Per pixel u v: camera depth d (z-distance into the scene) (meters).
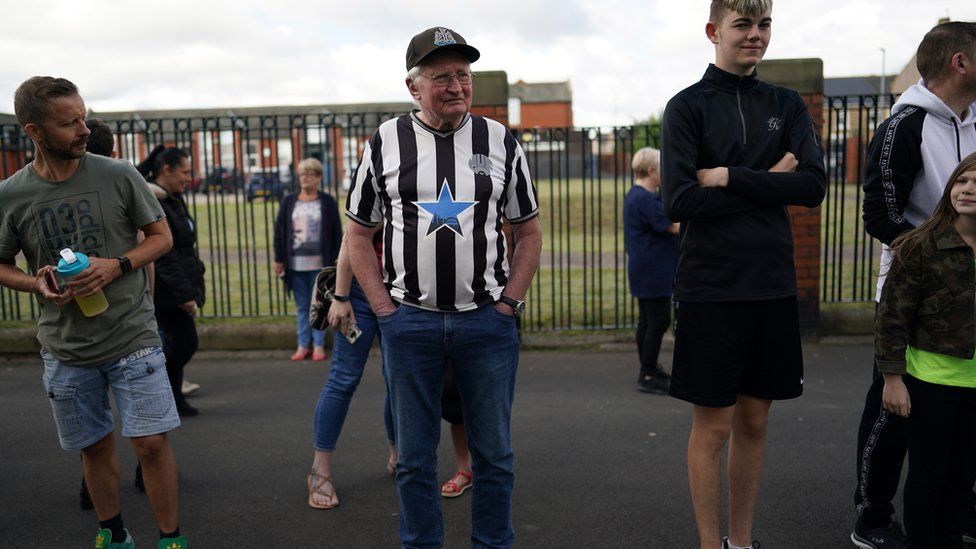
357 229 2.73
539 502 3.77
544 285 10.38
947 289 2.63
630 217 5.59
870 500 3.11
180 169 4.73
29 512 3.76
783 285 2.75
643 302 5.72
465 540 3.39
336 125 7.66
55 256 2.86
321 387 6.06
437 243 2.56
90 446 2.99
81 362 2.86
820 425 4.86
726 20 2.73
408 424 2.71
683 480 4.02
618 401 5.51
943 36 2.85
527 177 2.74
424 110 2.59
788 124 2.81
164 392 2.96
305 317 6.93
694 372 2.77
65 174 2.84
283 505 3.80
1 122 8.46
